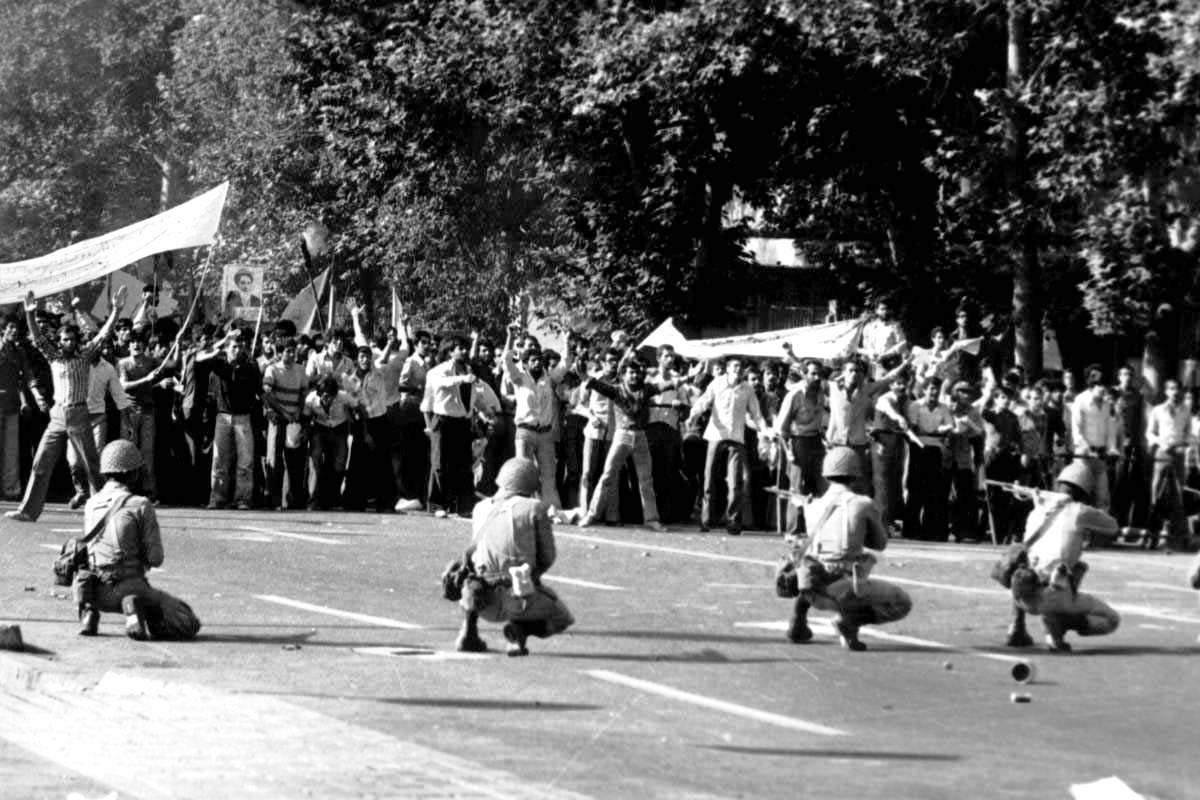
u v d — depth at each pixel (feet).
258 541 79.05
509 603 50.62
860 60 138.62
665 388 99.81
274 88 197.88
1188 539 102.68
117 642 50.70
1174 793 36.63
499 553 50.83
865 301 159.43
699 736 40.70
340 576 67.97
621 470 99.50
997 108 128.57
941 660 53.57
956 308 150.92
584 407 98.73
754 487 101.09
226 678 45.52
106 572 51.34
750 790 35.19
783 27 140.36
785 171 152.87
